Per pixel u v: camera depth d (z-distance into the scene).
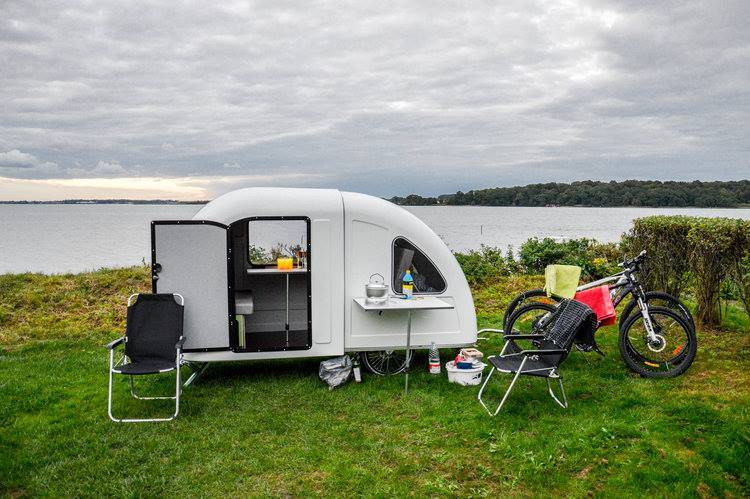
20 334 7.85
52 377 6.04
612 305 5.87
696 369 5.79
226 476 3.92
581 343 5.45
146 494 3.68
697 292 7.28
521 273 11.56
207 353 5.47
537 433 4.46
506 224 37.38
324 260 5.67
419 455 4.20
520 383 5.64
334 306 5.73
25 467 4.04
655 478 3.74
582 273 10.97
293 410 5.07
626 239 9.19
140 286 10.30
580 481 3.79
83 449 4.31
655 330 5.84
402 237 5.88
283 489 3.75
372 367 6.07
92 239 32.22
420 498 3.62
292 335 6.22
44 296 9.47
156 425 4.75
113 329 8.13
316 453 4.22
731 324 7.24
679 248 7.35
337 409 5.10
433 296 5.98
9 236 34.94
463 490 3.73
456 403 5.14
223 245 5.41
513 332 6.80
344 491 3.72
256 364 6.41
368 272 5.82
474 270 10.98
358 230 5.77
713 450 4.00
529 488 3.75
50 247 26.02
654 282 7.79
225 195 5.71
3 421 4.90
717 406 4.79
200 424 4.77
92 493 3.70
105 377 6.06
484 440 4.39
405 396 5.37
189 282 5.39
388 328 5.88
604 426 4.48
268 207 5.57
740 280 6.45
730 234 6.44
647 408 4.85
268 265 6.50
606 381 5.60
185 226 5.34
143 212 105.75
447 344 6.02
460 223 38.97
